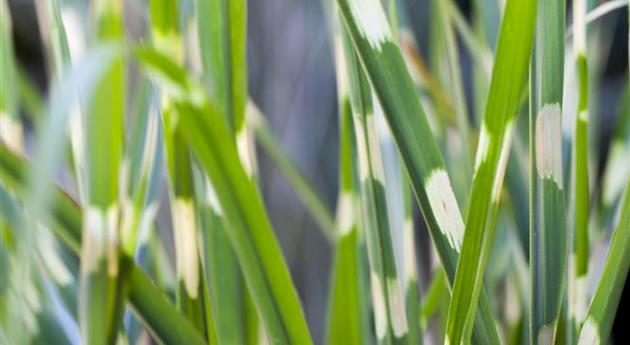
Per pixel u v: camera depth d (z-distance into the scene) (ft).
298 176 2.37
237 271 1.65
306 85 4.17
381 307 1.67
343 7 1.50
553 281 1.61
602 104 4.66
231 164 1.39
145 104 1.91
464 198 2.17
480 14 2.20
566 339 1.66
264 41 4.16
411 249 1.82
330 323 1.88
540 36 1.56
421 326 1.81
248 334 1.66
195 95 1.34
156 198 1.91
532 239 1.61
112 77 1.36
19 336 1.43
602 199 2.15
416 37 4.47
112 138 1.39
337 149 4.22
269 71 4.16
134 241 1.65
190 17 1.83
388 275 1.66
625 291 3.84
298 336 1.50
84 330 1.43
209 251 1.65
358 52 1.51
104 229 1.41
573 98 1.81
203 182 1.68
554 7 1.56
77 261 1.86
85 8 1.78
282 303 1.48
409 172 1.53
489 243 1.52
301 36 4.16
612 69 4.74
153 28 1.52
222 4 1.55
